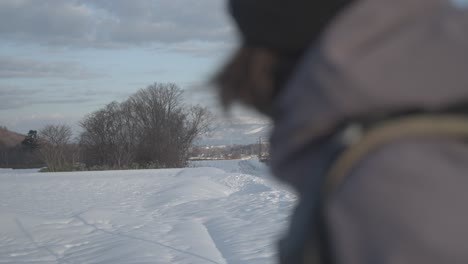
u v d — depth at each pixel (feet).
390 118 2.38
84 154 191.11
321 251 2.53
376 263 2.21
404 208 2.19
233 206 60.44
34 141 244.01
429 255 2.10
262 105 3.17
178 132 188.65
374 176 2.30
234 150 211.41
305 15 2.80
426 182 2.19
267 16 2.89
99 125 187.01
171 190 79.46
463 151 2.25
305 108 2.55
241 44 3.17
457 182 2.16
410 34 2.39
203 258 31.78
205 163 193.16
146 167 180.96
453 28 2.38
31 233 46.93
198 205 64.34
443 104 2.31
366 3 2.51
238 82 3.18
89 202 77.77
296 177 2.76
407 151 2.28
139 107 187.83
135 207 68.64
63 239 44.16
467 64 2.31
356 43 2.41
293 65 2.97
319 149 2.63
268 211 52.47
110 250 37.65
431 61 2.33
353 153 2.43
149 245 37.37
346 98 2.38
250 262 29.81
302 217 2.77
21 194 92.32
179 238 39.52
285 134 2.71
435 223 2.11
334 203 2.43
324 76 2.44
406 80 2.32
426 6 2.48
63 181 114.21
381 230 2.23
